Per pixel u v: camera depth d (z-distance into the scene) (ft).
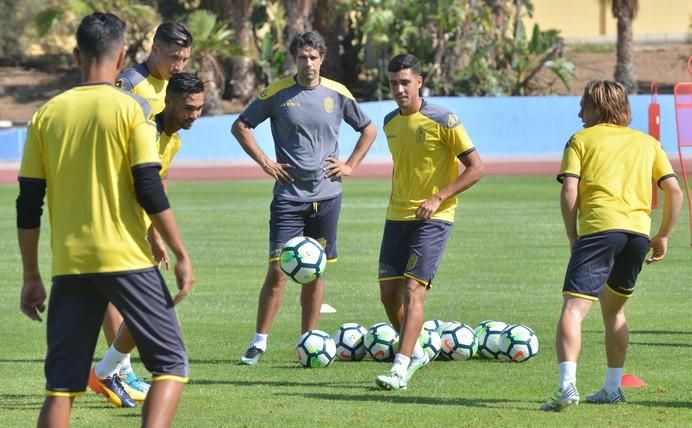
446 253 128.67
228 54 364.58
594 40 467.11
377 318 87.35
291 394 60.13
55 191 42.19
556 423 52.44
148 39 384.06
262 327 69.77
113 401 56.49
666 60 446.19
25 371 66.85
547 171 275.80
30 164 42.45
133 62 383.04
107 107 41.68
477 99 322.55
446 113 62.75
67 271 41.96
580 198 55.62
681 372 65.72
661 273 112.06
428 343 69.05
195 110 56.34
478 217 169.99
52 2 439.63
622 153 55.26
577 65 440.86
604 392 57.31
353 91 398.21
